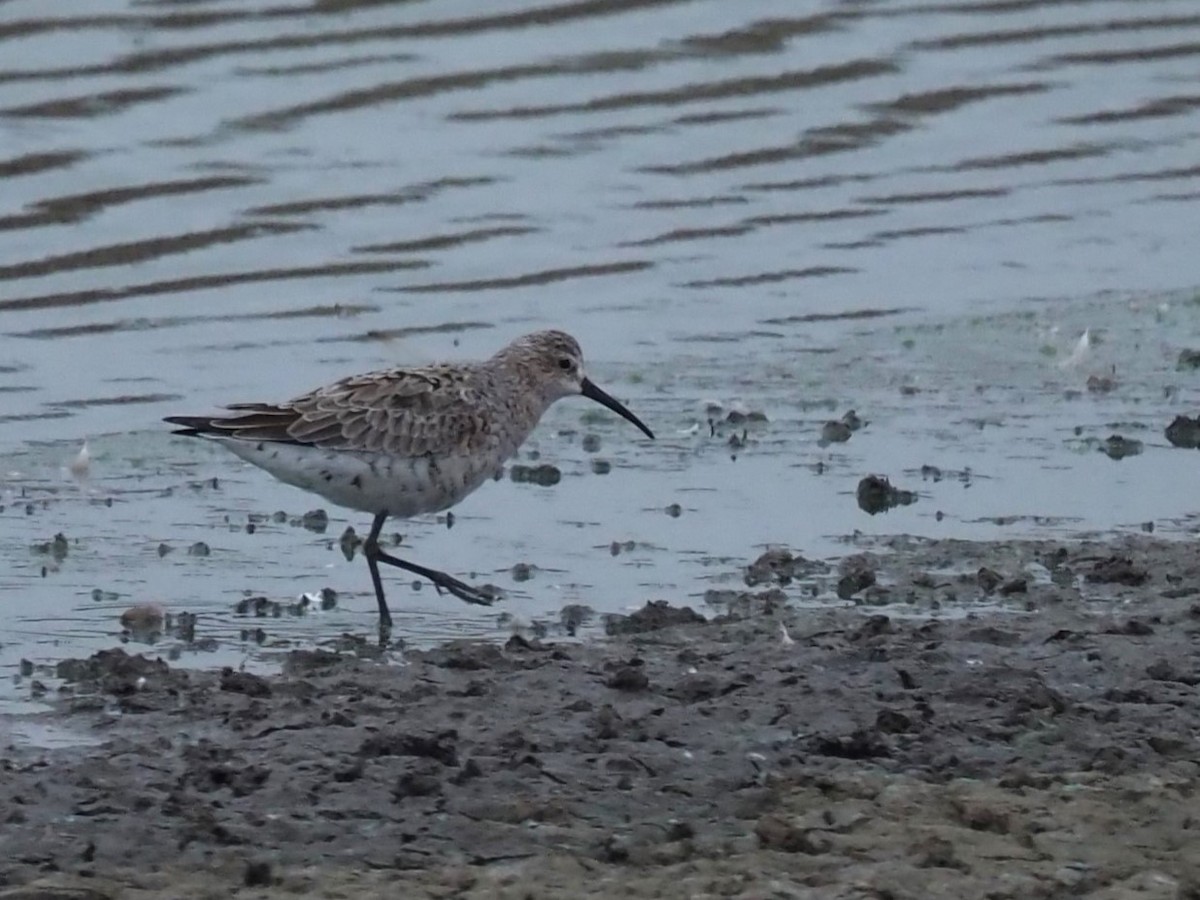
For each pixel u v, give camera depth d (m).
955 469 15.78
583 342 18.77
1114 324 19.22
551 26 24.28
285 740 10.32
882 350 18.62
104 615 13.05
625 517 14.88
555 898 8.49
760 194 21.95
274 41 23.44
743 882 8.59
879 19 25.06
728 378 17.94
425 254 20.36
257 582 13.73
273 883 8.66
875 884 8.56
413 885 8.62
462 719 10.66
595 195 21.64
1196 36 25.23
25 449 16.23
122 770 9.95
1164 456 16.06
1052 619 12.42
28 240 20.17
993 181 22.44
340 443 13.33
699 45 24.16
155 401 17.30
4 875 8.76
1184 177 22.66
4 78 22.42
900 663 11.45
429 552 14.29
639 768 9.96
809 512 14.92
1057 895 8.54
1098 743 10.25
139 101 22.30
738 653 11.72
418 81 23.08
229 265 20.02
